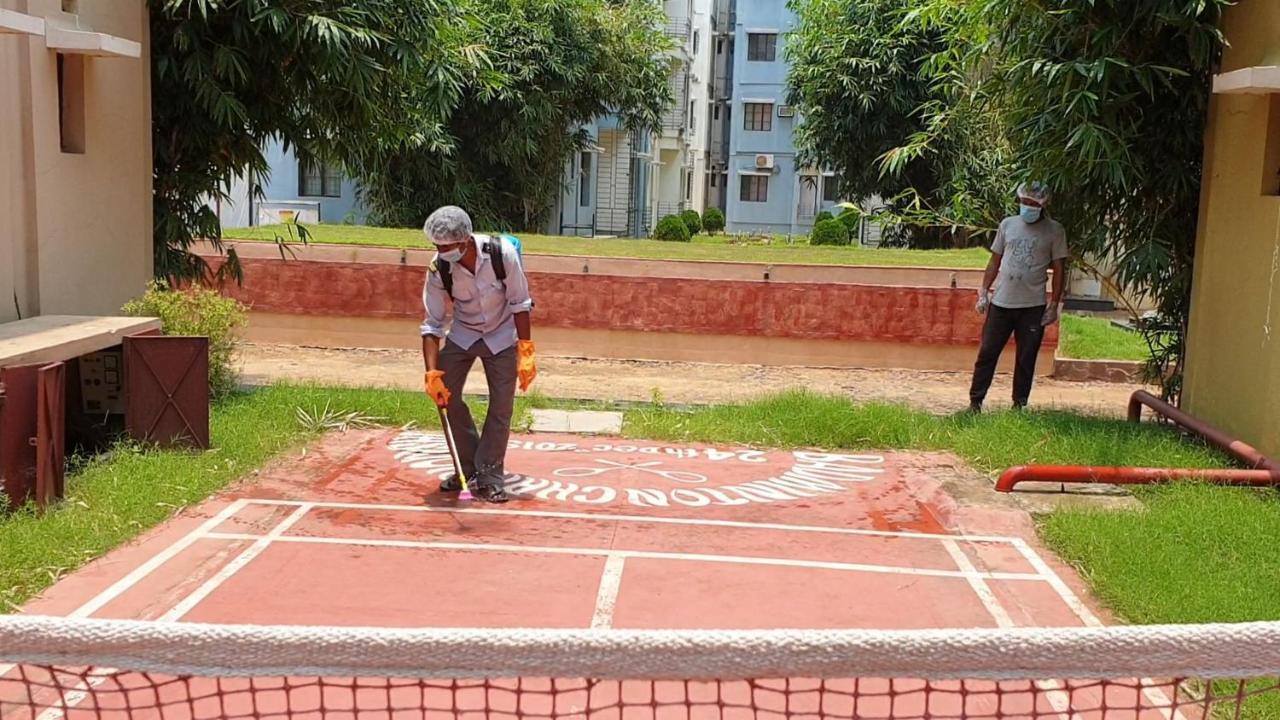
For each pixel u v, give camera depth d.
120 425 7.70
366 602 4.79
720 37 44.91
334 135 10.38
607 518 6.20
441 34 10.34
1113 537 5.56
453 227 6.04
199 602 4.74
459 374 6.46
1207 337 8.25
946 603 4.96
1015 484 6.95
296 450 7.50
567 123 28.19
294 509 6.16
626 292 12.67
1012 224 8.84
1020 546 5.82
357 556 5.39
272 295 12.91
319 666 2.23
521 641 2.22
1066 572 5.41
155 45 9.09
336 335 12.93
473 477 6.69
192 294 8.54
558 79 26.27
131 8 8.58
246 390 9.06
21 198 7.31
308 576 5.09
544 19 25.88
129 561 5.20
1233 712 3.74
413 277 12.80
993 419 8.37
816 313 12.56
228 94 8.96
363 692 3.74
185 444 7.04
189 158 9.91
